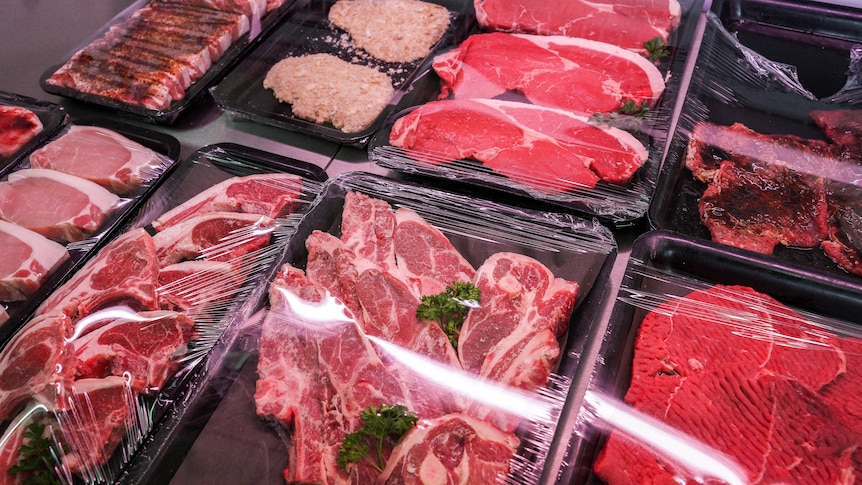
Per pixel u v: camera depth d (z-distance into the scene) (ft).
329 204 2.04
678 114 2.25
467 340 1.70
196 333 1.81
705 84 2.31
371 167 2.19
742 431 1.53
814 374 1.62
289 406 1.65
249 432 1.65
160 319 1.80
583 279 1.83
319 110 2.28
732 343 1.68
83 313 1.83
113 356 1.75
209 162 2.22
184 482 1.60
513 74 2.36
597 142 2.10
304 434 1.60
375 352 1.69
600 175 2.02
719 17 2.52
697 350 1.67
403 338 1.71
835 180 2.01
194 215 2.04
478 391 1.61
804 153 2.07
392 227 1.94
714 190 1.98
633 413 1.57
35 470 1.61
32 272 1.91
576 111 2.22
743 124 2.19
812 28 2.46
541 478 1.53
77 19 2.80
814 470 1.47
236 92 2.42
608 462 1.49
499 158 2.09
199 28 2.52
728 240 1.89
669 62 2.39
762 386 1.59
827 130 2.15
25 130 2.29
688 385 1.61
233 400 1.70
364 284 1.80
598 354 1.65
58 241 2.08
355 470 1.54
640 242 1.84
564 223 1.93
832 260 1.87
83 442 1.63
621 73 2.30
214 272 1.92
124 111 2.34
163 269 1.93
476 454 1.51
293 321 1.77
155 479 1.61
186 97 2.38
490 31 2.58
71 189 2.10
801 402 1.56
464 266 1.86
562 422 1.61
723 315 1.73
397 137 2.16
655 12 2.47
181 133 2.34
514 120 2.18
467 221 1.98
